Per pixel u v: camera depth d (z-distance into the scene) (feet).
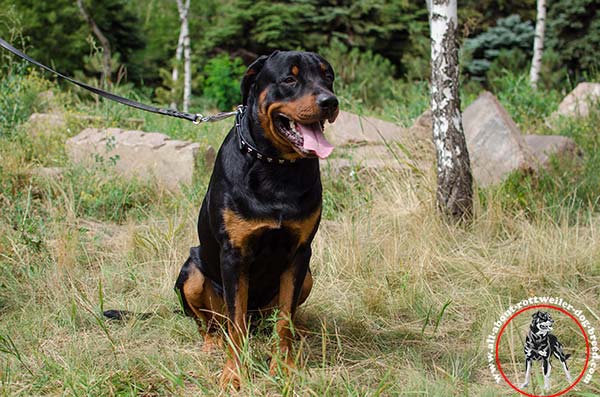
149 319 13.32
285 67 10.82
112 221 19.56
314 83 10.75
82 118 26.37
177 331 13.19
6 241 16.56
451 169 18.38
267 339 12.27
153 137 22.72
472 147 21.56
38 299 14.42
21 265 15.51
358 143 24.99
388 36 60.18
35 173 20.84
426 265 16.03
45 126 24.50
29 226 16.98
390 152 22.90
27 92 28.40
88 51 59.21
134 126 27.27
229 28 60.64
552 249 16.31
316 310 14.12
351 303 14.38
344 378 10.81
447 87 18.31
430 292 14.89
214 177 11.68
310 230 11.39
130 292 15.16
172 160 21.76
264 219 11.03
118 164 22.33
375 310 14.19
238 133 11.37
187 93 49.78
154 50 68.69
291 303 11.63
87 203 19.61
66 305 13.87
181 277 12.76
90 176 20.59
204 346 12.59
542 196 19.62
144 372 11.35
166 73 50.85
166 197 20.89
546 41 53.78
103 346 12.31
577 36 53.21
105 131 23.62
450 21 18.21
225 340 12.37
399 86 40.40
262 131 10.97
